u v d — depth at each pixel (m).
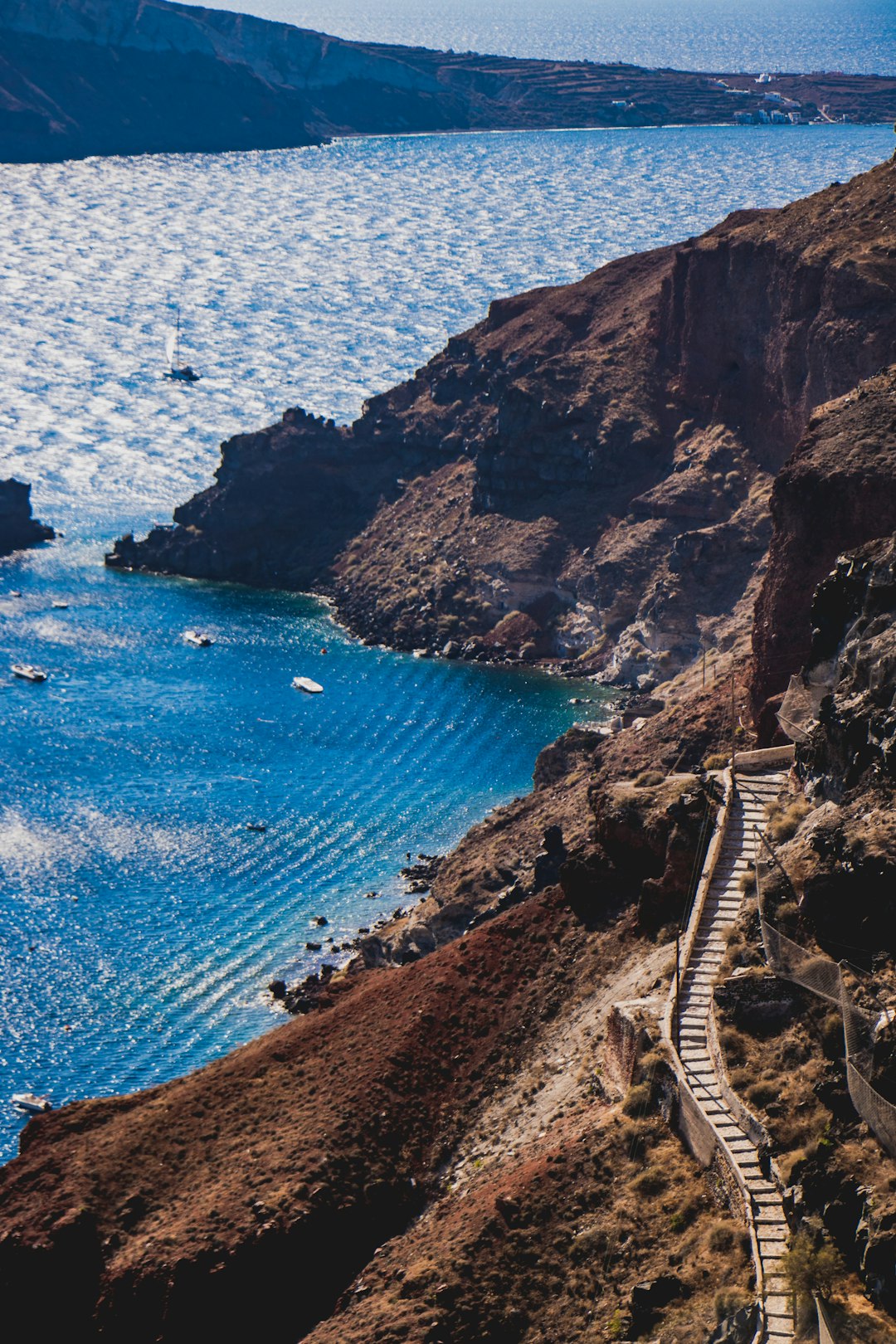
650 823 80.88
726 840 74.81
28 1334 74.00
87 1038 123.00
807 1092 58.00
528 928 84.19
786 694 79.19
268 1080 82.50
